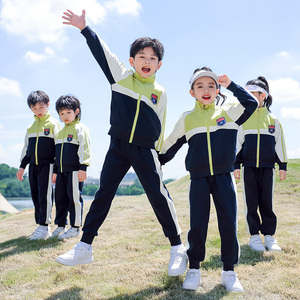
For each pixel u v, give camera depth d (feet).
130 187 331.77
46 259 9.35
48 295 6.75
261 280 7.03
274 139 10.36
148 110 7.24
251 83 10.73
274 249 9.12
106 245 10.40
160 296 6.38
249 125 10.39
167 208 7.32
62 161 12.35
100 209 7.36
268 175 10.11
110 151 7.40
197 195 7.13
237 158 10.64
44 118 12.91
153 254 9.21
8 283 7.62
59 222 12.75
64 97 12.37
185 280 6.83
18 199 349.82
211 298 6.19
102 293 6.70
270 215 9.98
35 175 12.90
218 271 7.68
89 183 331.98
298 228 11.50
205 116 7.42
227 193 7.00
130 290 6.75
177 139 7.88
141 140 7.16
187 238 7.34
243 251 9.20
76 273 8.04
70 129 12.46
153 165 7.23
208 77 7.48
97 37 7.18
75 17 7.12
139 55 7.43
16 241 12.23
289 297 6.11
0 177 375.25
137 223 13.74
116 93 7.26
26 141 13.32
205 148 7.19
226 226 6.86
